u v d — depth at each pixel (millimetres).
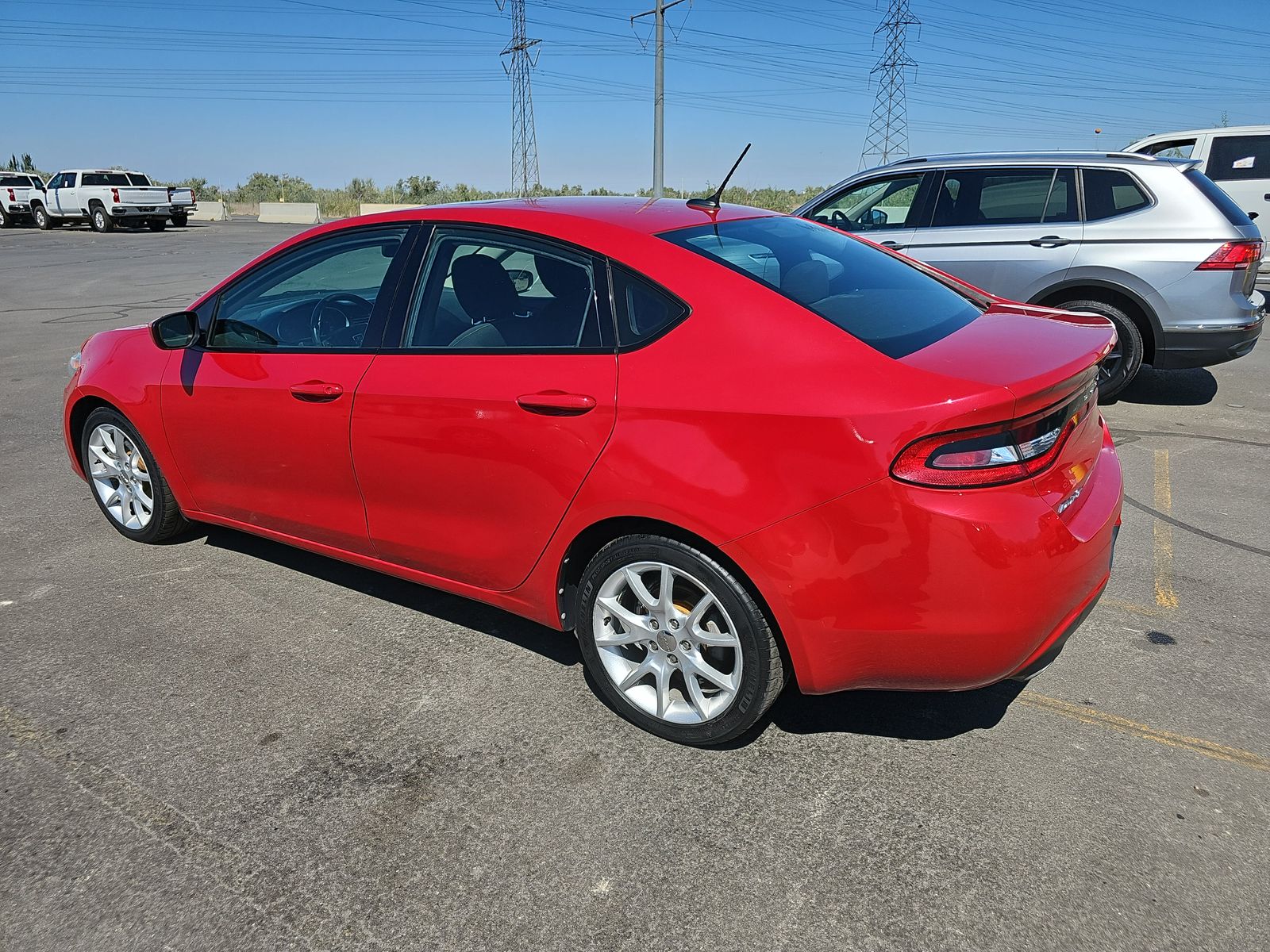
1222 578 3875
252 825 2492
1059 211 6586
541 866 2336
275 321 3586
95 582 3982
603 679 2930
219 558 4238
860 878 2273
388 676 3229
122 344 4176
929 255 7004
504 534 2957
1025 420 2295
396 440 3098
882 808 2525
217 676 3230
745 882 2268
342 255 3404
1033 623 2324
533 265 2906
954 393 2238
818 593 2387
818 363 2412
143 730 2920
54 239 29734
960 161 6969
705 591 2605
